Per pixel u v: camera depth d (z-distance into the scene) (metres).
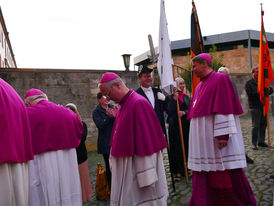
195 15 4.34
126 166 2.14
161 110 4.00
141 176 2.06
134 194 2.12
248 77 13.88
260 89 5.42
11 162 1.75
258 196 3.50
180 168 4.51
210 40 23.80
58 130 2.75
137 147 2.06
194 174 2.91
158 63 4.17
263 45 5.38
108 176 4.07
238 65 23.03
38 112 2.68
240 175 2.81
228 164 2.72
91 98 8.20
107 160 4.07
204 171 2.85
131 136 2.09
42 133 2.65
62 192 2.72
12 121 1.76
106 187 4.04
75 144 2.88
